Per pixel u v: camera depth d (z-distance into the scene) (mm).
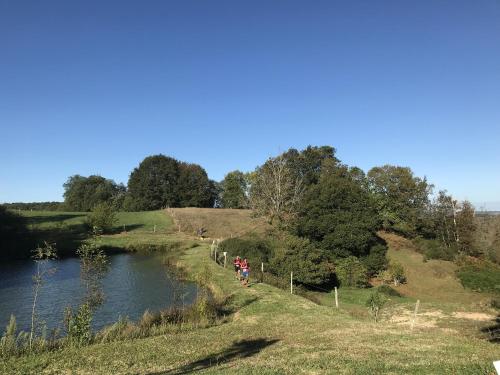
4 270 44875
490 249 66250
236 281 35188
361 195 57562
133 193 123375
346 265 50125
